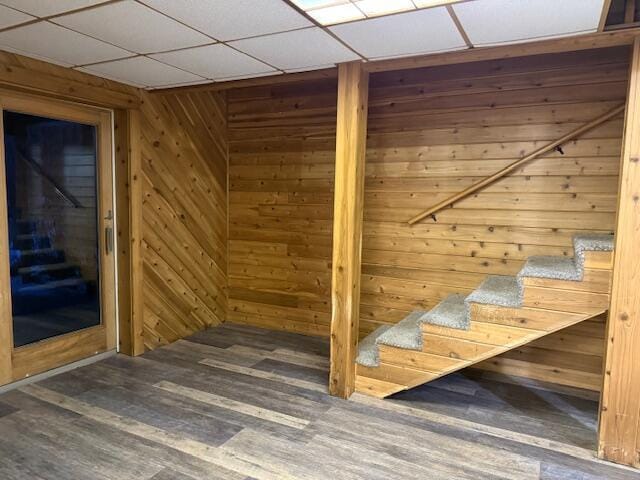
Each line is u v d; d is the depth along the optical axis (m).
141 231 3.83
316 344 4.23
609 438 2.44
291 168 4.44
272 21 2.23
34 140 3.20
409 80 3.70
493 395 3.22
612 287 2.38
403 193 3.81
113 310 3.87
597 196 3.17
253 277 4.76
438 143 3.65
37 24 2.29
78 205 3.55
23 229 3.17
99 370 3.54
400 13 2.12
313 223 4.39
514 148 3.39
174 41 2.54
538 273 2.66
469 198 3.56
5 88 2.94
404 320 3.53
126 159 3.69
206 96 4.43
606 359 2.41
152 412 2.88
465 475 2.30
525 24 2.23
